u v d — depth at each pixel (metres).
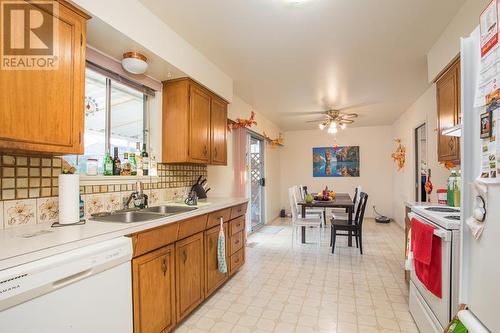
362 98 4.32
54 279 1.06
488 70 0.89
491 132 0.87
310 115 5.50
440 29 2.28
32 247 1.11
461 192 1.04
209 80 2.88
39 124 1.33
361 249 3.83
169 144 2.64
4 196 1.46
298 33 2.33
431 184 3.53
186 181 3.10
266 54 2.75
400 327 2.00
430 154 3.78
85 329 1.20
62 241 1.20
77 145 1.51
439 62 2.42
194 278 2.18
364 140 6.86
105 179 2.04
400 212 5.73
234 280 2.91
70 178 1.58
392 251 3.95
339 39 2.44
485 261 0.91
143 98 2.62
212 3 1.92
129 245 1.44
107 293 1.31
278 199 7.24
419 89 3.87
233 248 2.95
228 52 2.70
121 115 2.38
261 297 2.51
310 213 5.28
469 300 1.01
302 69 3.13
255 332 1.96
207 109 2.94
